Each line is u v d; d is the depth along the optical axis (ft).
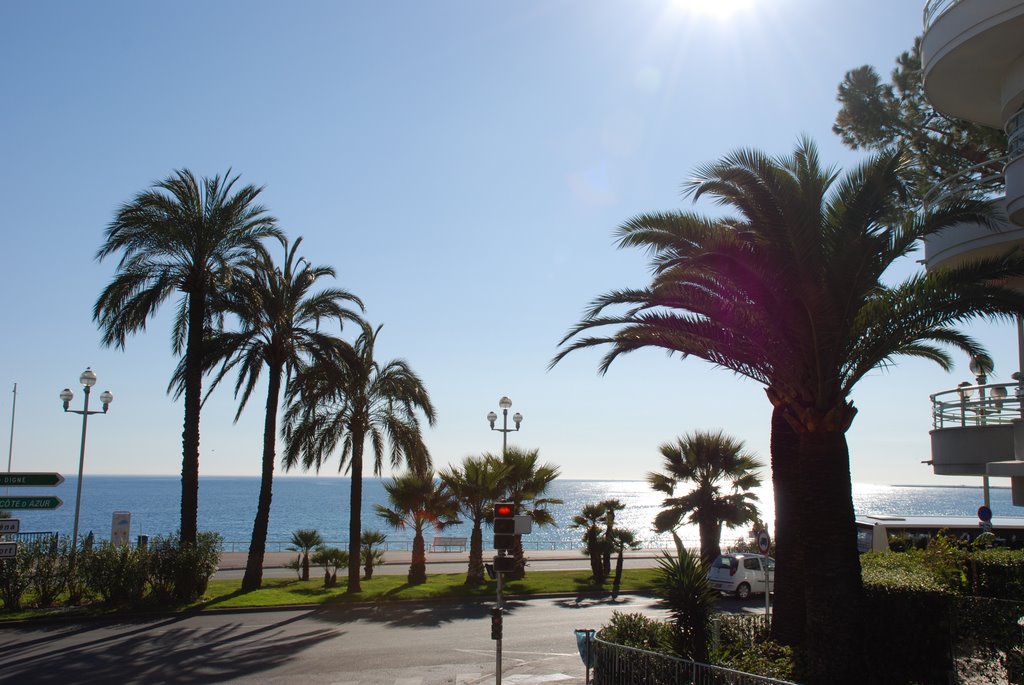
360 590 89.35
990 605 42.98
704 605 40.42
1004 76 56.03
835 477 40.32
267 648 58.85
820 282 39.01
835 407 40.34
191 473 82.79
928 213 40.01
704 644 39.86
